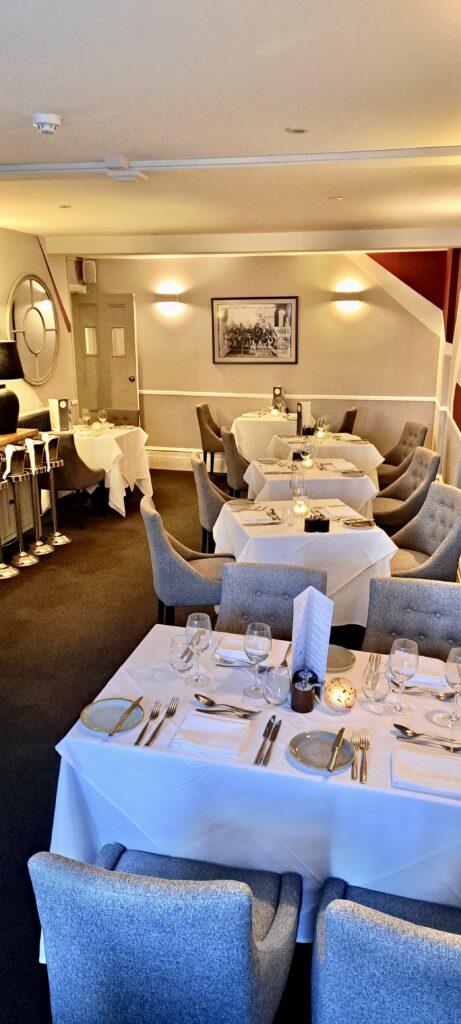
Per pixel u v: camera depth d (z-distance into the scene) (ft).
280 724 6.48
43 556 19.02
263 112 9.41
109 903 4.10
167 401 30.66
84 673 12.53
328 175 13.25
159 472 30.55
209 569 12.97
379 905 5.67
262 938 5.23
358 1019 4.05
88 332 29.78
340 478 16.98
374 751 6.11
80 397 30.60
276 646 8.04
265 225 20.66
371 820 5.67
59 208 17.40
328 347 28.32
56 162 12.75
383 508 17.80
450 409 23.61
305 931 6.07
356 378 28.32
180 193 15.30
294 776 5.72
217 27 6.56
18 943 7.07
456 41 6.89
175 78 8.00
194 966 4.19
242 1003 4.28
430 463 16.71
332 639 13.67
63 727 10.87
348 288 27.48
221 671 7.47
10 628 14.43
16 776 9.70
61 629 14.37
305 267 27.76
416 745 6.20
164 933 4.11
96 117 9.64
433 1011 3.84
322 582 8.87
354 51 7.17
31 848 8.34
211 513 16.85
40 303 23.40
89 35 6.73
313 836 5.87
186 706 6.79
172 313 29.60
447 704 6.90
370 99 8.80
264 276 28.25
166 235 23.32
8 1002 6.44
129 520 22.67
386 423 28.43
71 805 6.33
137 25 6.50
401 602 8.66
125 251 23.66
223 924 4.02
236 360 29.37
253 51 7.18
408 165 12.20
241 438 26.45
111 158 12.10
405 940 3.75
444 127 10.18
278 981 4.83
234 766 5.85
